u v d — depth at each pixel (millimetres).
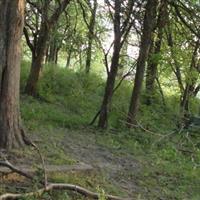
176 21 16875
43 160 9859
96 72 26125
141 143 15703
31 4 20438
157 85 22172
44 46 19969
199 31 15867
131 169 12258
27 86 19859
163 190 11086
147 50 17672
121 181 11031
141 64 17688
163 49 18797
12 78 10906
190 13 15820
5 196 7805
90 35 22016
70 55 28609
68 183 9555
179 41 18469
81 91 22219
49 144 12492
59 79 22750
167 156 14203
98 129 16562
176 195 10891
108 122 17172
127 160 13125
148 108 19344
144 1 17172
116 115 18078
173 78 21734
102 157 12844
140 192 10578
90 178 10500
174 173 12664
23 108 16859
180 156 14523
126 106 20156
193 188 11742
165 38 19109
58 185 8805
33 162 10195
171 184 11719
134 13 17000
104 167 11805
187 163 13891
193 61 18594
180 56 18484
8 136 10711
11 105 10852
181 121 16969
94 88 23625
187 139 15328
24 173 8930
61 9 19984
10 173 9078
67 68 25297
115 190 10094
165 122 18984
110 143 14711
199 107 22844
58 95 21594
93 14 21594
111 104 18344
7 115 10758
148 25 17469
